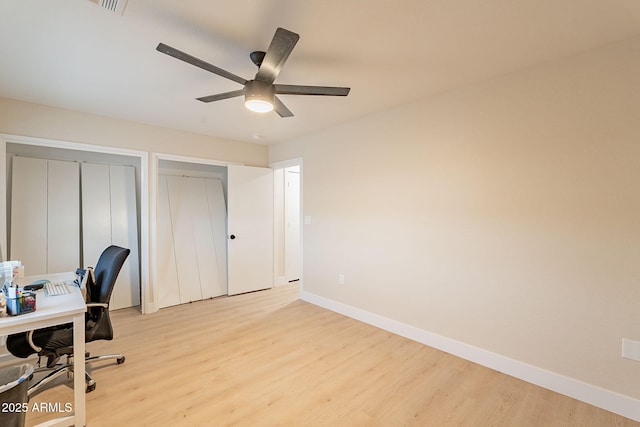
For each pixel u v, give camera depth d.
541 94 2.15
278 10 1.58
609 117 1.89
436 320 2.75
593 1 1.51
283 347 2.73
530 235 2.21
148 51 2.00
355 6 1.55
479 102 2.46
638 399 1.80
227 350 2.67
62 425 1.68
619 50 1.85
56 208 3.49
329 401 1.97
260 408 1.90
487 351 2.42
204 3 1.53
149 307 3.66
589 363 1.97
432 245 2.77
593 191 1.95
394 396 2.03
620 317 1.86
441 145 2.70
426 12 1.60
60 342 1.99
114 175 3.91
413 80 2.43
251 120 3.48
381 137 3.19
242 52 2.03
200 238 4.37
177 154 3.89
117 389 2.09
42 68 2.22
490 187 2.40
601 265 1.92
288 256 5.21
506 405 1.95
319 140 3.93
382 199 3.19
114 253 2.43
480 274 2.46
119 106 3.02
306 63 2.16
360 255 3.42
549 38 1.83
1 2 1.49
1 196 2.78
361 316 3.41
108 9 1.56
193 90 2.63
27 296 1.69
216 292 4.38
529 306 2.21
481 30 1.76
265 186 4.73
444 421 1.80
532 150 2.19
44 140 2.98
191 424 1.76
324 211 3.87
